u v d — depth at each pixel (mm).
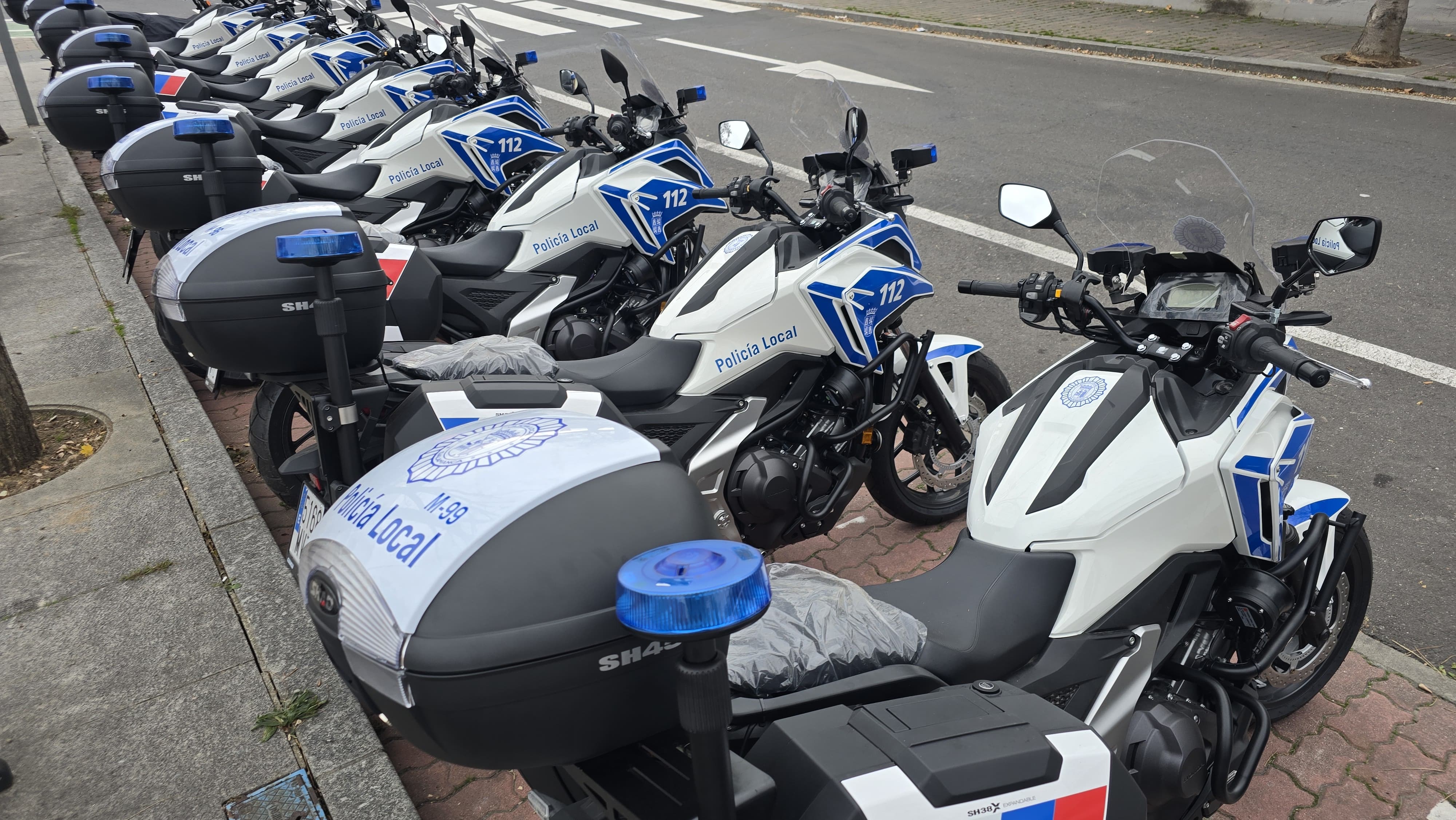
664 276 4738
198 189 4066
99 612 3398
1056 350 5215
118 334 5820
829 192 3336
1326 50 11273
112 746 2805
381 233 3826
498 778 2842
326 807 2582
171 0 19453
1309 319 2375
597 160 4609
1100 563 2189
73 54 7828
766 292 3273
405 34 7637
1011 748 1603
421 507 1386
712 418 3301
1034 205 2594
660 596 1116
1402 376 4672
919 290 3521
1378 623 3240
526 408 2625
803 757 1575
